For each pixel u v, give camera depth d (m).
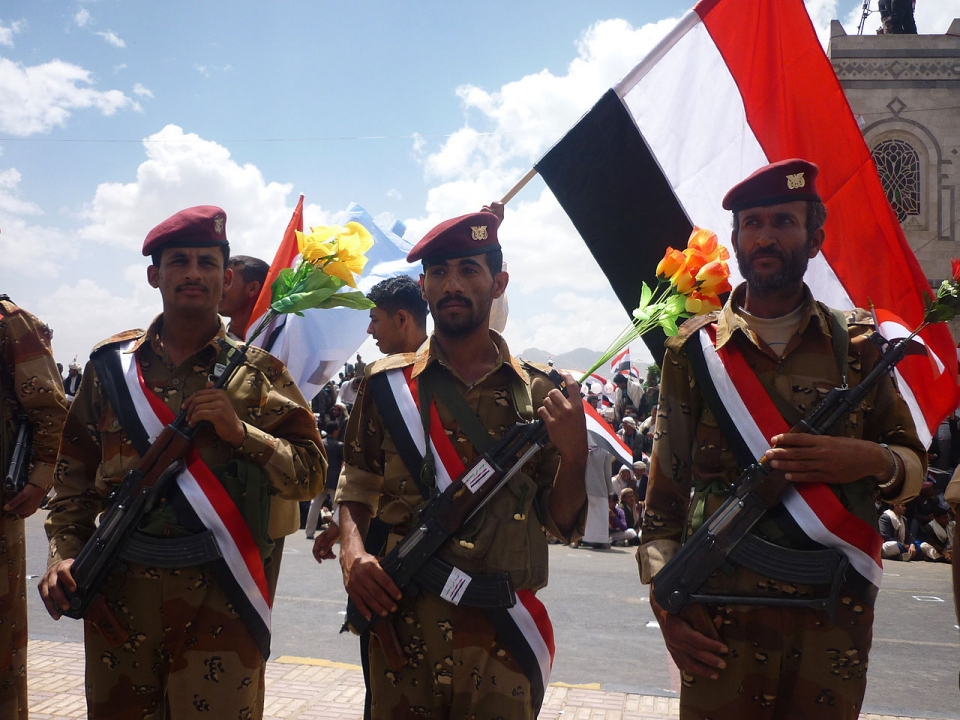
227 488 2.84
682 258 2.68
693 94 4.11
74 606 2.76
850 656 2.43
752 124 4.05
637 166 4.09
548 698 4.94
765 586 2.47
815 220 2.65
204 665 2.78
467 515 2.56
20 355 3.61
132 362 2.96
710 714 2.52
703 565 2.50
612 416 15.57
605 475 11.77
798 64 4.01
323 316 4.37
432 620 2.56
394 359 2.81
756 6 4.06
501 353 2.73
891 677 5.95
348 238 2.85
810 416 2.50
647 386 15.26
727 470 2.63
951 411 3.48
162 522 2.79
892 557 11.83
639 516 13.16
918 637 7.26
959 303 2.48
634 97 4.12
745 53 4.08
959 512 3.01
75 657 5.41
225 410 2.78
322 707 4.64
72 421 3.03
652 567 2.63
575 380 2.65
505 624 2.53
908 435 2.60
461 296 2.67
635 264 4.08
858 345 2.62
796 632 2.46
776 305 2.65
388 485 2.71
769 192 2.61
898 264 3.78
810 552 2.43
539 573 2.59
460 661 2.53
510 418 2.69
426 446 2.65
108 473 2.90
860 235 3.86
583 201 4.10
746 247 2.63
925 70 22.88
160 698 2.88
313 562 9.94
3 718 3.52
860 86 23.06
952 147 22.78
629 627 7.19
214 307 2.99
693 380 2.70
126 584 2.80
